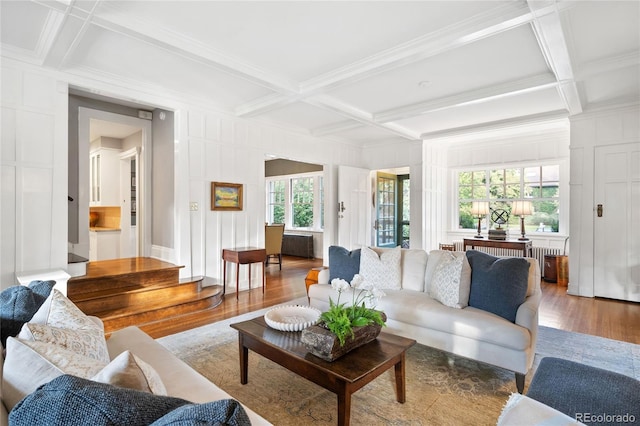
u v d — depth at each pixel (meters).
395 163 7.02
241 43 3.06
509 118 5.41
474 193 7.08
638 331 3.45
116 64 3.52
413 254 3.49
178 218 4.51
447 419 2.02
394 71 3.62
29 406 0.75
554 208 6.16
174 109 4.44
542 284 5.60
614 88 4.09
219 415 0.62
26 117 3.29
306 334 2.01
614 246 4.64
